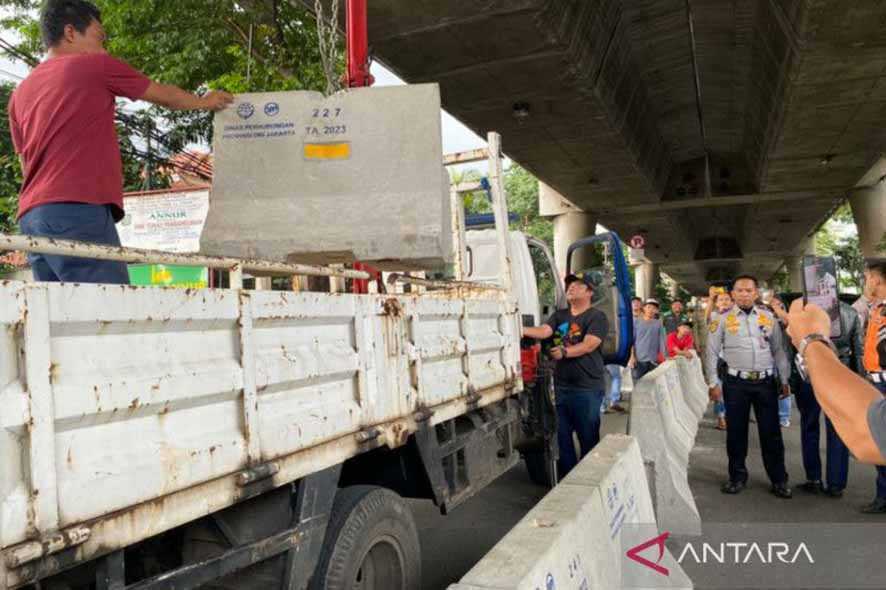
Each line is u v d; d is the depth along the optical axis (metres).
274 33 12.06
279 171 3.74
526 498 6.79
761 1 14.63
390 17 12.81
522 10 12.54
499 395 4.85
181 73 11.63
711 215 46.44
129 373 1.99
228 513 2.46
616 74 18.36
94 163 3.17
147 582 2.09
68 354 1.82
